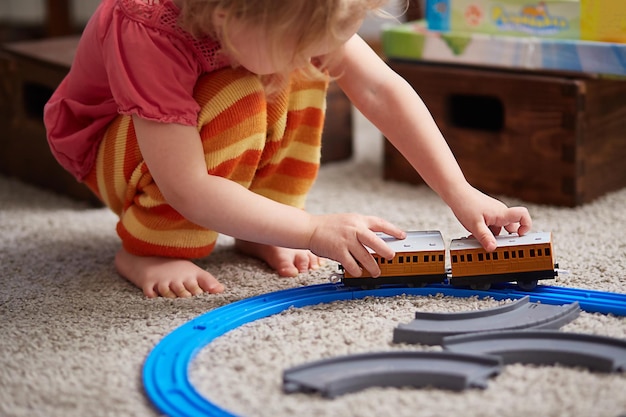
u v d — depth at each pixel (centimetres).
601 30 130
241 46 90
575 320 91
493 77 139
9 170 163
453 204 104
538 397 75
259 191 115
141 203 107
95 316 97
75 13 260
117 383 81
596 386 77
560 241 119
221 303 101
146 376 80
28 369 84
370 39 235
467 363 79
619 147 143
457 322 89
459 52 143
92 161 113
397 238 101
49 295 105
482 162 144
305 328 91
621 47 127
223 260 117
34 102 157
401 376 78
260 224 97
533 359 82
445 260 106
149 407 76
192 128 97
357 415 73
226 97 100
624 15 127
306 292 101
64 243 126
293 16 86
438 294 100
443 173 105
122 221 111
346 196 146
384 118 109
